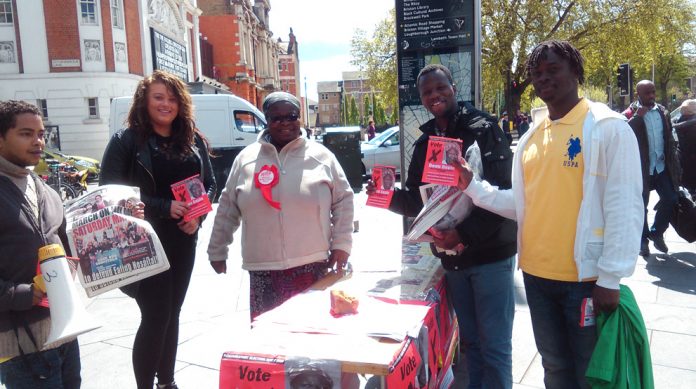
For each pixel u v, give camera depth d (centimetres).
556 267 221
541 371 347
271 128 287
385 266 327
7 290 197
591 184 211
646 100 550
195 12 3375
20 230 205
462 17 401
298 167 287
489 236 254
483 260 262
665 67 4309
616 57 2073
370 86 2636
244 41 4394
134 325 454
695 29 2166
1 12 2270
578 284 221
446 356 298
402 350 199
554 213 220
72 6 2277
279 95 285
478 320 270
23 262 205
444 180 242
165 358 313
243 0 4303
